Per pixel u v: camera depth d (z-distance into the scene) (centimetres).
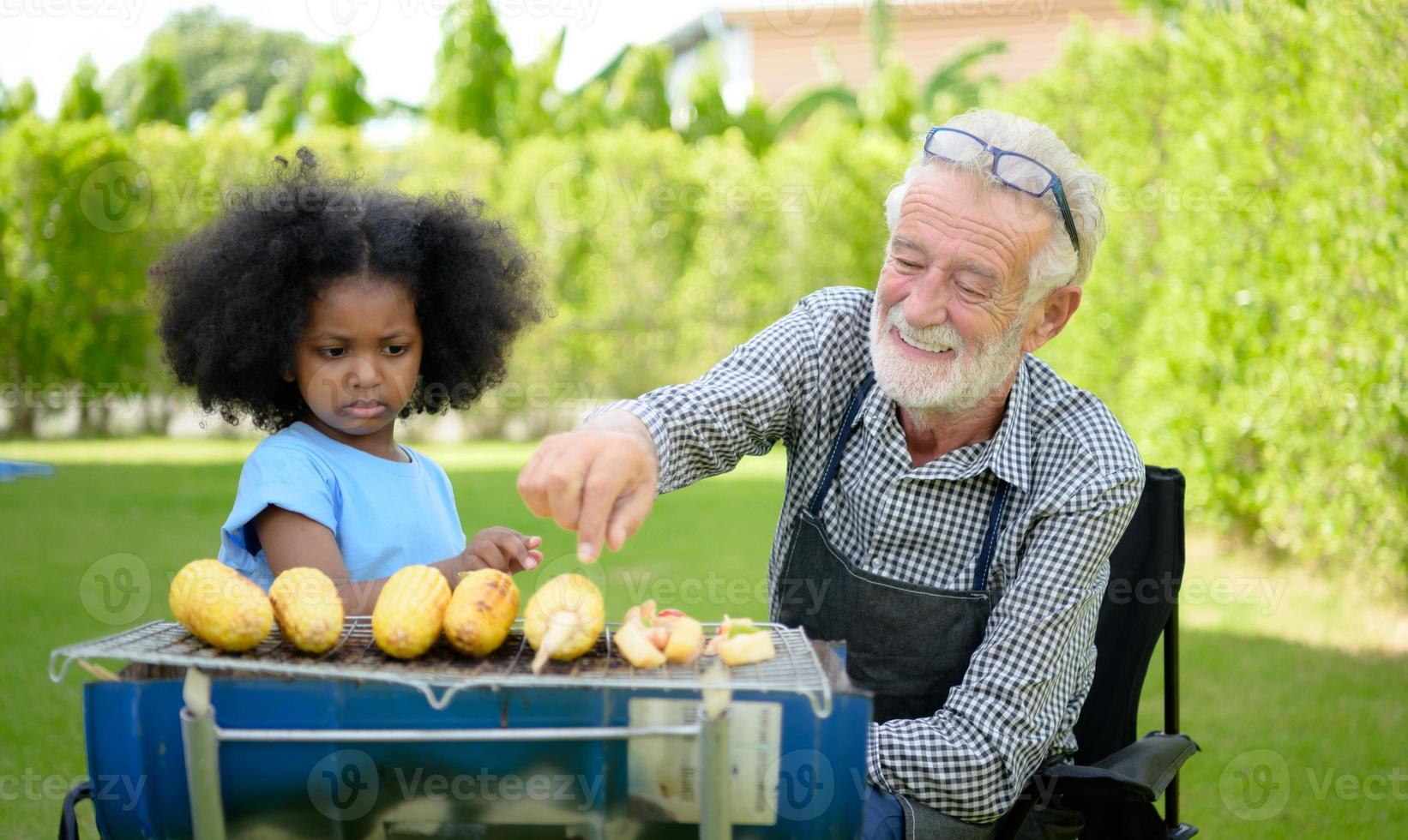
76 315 1002
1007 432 180
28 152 972
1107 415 182
